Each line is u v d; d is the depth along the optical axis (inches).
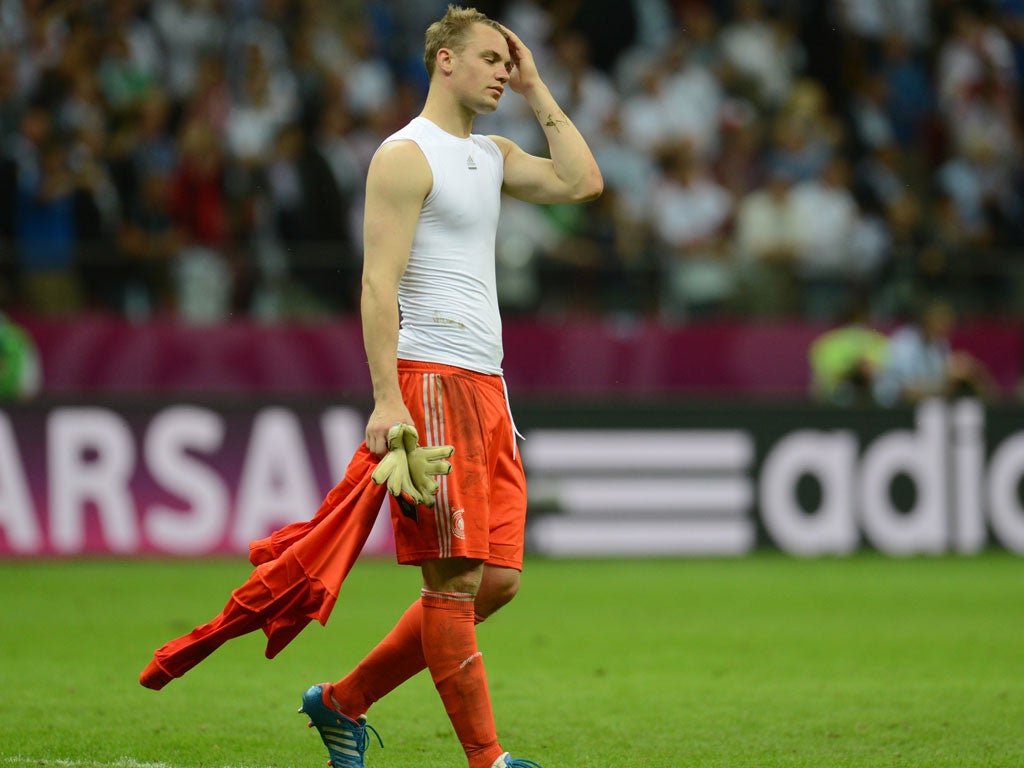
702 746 702.5
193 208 1764.3
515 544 604.4
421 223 587.8
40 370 1606.8
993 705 815.1
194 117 1909.4
